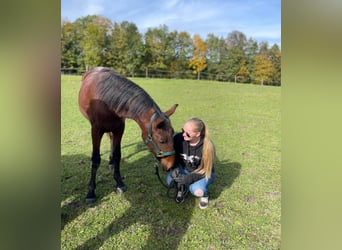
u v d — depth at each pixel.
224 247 1.72
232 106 7.38
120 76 2.12
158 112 1.97
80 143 3.71
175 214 2.07
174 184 2.21
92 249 1.68
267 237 1.82
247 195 2.38
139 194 2.37
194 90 10.95
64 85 9.59
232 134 4.52
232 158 3.34
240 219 2.02
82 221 1.96
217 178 2.72
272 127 5.06
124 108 2.02
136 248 1.70
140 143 3.78
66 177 2.64
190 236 1.82
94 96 2.11
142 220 1.99
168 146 1.93
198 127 1.95
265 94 10.17
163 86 11.98
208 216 2.05
